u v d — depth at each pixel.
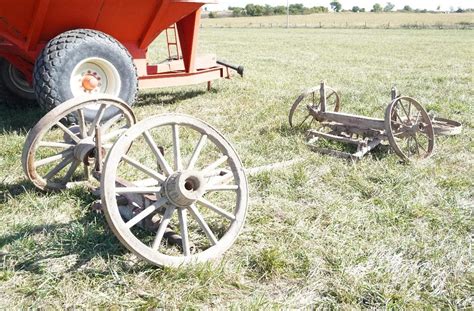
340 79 12.73
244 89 10.52
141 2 6.83
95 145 4.12
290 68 15.36
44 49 6.31
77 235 3.66
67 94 6.38
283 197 4.65
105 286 3.12
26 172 4.21
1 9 6.18
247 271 3.37
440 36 42.66
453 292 3.12
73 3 6.38
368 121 5.93
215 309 2.93
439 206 4.46
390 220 4.16
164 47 23.00
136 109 8.29
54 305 2.93
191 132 6.62
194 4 7.32
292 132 6.79
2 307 2.90
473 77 13.46
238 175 3.62
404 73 14.52
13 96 8.10
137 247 3.13
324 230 3.96
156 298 2.99
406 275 3.30
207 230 3.45
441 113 8.22
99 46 6.51
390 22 85.19
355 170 5.31
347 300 3.03
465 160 5.88
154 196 3.62
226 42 31.59
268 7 118.88
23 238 3.62
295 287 3.19
